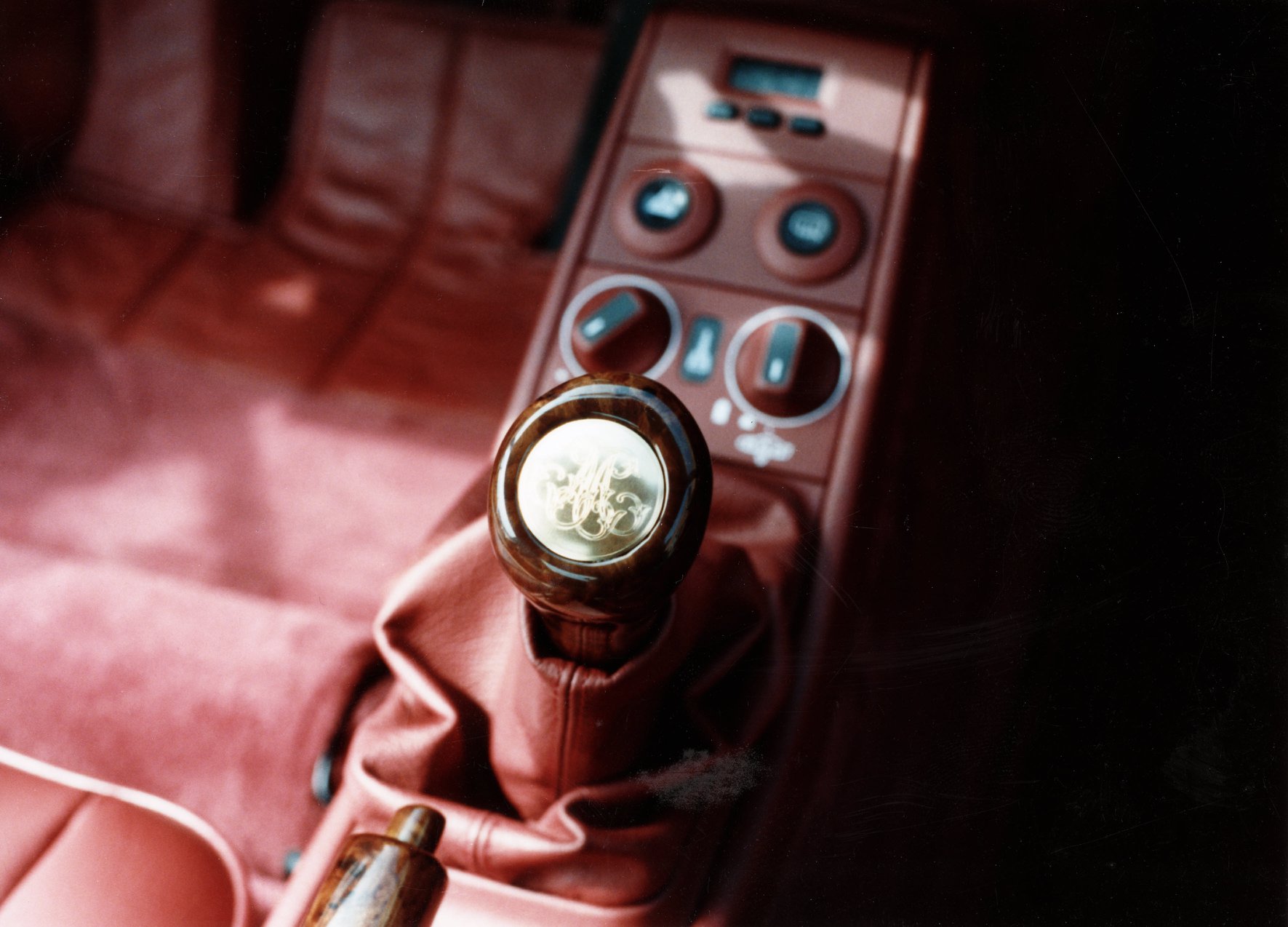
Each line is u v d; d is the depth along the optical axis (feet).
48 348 3.73
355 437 3.57
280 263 4.09
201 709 2.56
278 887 2.32
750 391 2.15
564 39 4.10
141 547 3.32
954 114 2.12
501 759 1.90
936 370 1.99
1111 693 1.85
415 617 1.96
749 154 2.24
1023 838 1.83
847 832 1.85
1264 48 1.94
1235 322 1.89
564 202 4.23
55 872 1.94
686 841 1.86
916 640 1.92
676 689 1.88
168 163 3.92
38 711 2.57
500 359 3.87
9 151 2.53
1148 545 1.88
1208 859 1.80
